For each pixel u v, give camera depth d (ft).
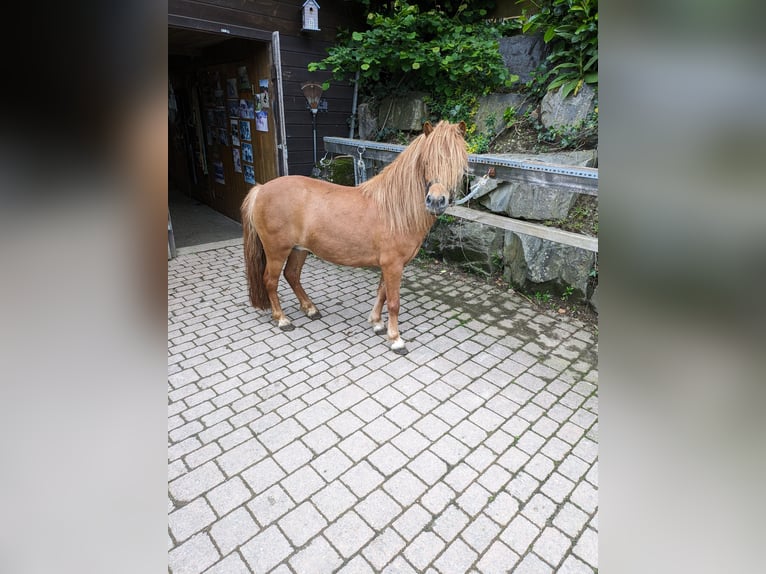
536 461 6.41
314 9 13.89
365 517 5.48
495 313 11.04
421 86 15.57
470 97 14.44
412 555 5.01
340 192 8.89
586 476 6.16
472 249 13.06
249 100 15.67
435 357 9.09
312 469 6.21
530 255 11.64
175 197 23.26
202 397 7.76
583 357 9.13
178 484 5.93
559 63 13.17
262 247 9.80
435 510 5.59
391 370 8.61
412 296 12.00
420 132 15.29
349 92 16.55
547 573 4.84
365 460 6.38
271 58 13.92
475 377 8.41
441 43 14.14
